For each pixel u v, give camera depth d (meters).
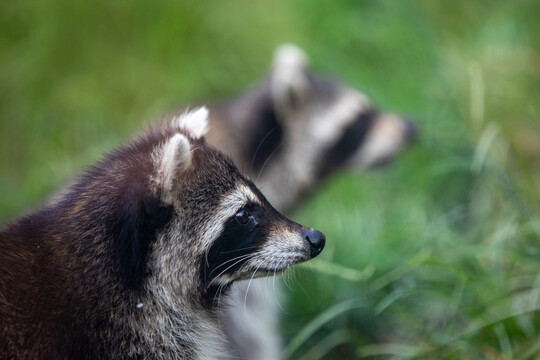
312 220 12.07
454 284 9.70
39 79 14.43
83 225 7.21
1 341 6.68
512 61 13.48
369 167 11.98
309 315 10.55
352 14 14.81
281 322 10.65
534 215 9.42
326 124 11.53
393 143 11.88
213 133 10.77
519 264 9.20
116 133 13.86
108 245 7.11
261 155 11.09
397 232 10.90
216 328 8.13
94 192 7.35
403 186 12.47
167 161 7.00
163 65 14.55
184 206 7.26
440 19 14.73
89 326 7.04
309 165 11.54
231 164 7.62
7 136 14.20
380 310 9.16
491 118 12.23
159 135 7.82
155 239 7.15
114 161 7.57
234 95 12.97
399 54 14.08
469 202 12.04
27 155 14.02
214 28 15.02
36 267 7.05
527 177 9.80
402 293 9.35
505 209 10.33
